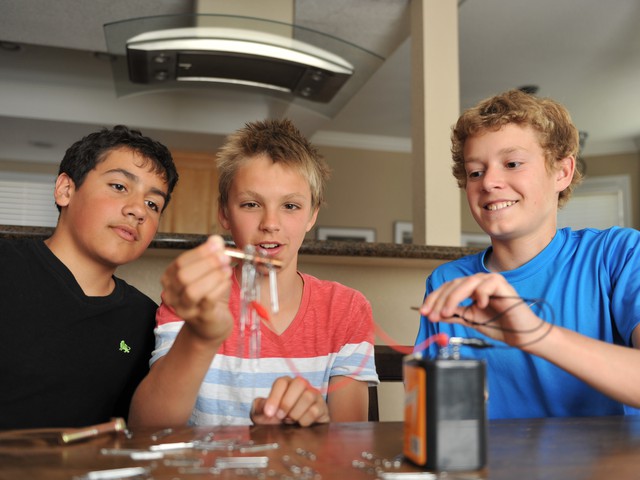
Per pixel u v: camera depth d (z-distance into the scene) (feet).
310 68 8.37
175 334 3.43
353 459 1.96
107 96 14.11
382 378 4.20
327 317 3.89
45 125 14.35
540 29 11.27
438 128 8.43
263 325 3.70
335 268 6.11
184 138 14.98
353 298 4.01
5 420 3.34
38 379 3.44
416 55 8.77
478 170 3.69
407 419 1.95
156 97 14.25
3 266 3.62
